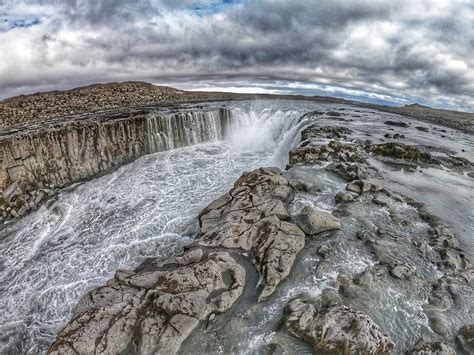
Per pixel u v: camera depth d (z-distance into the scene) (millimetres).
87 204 21141
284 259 11172
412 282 10555
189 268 10406
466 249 12570
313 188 16500
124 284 10523
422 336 8867
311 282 10617
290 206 14875
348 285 10344
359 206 15062
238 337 8750
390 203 15430
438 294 10125
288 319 8969
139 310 9117
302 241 12164
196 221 17562
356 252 11953
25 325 12234
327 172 18812
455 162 22344
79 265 15133
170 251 15344
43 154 24094
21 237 18203
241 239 12125
